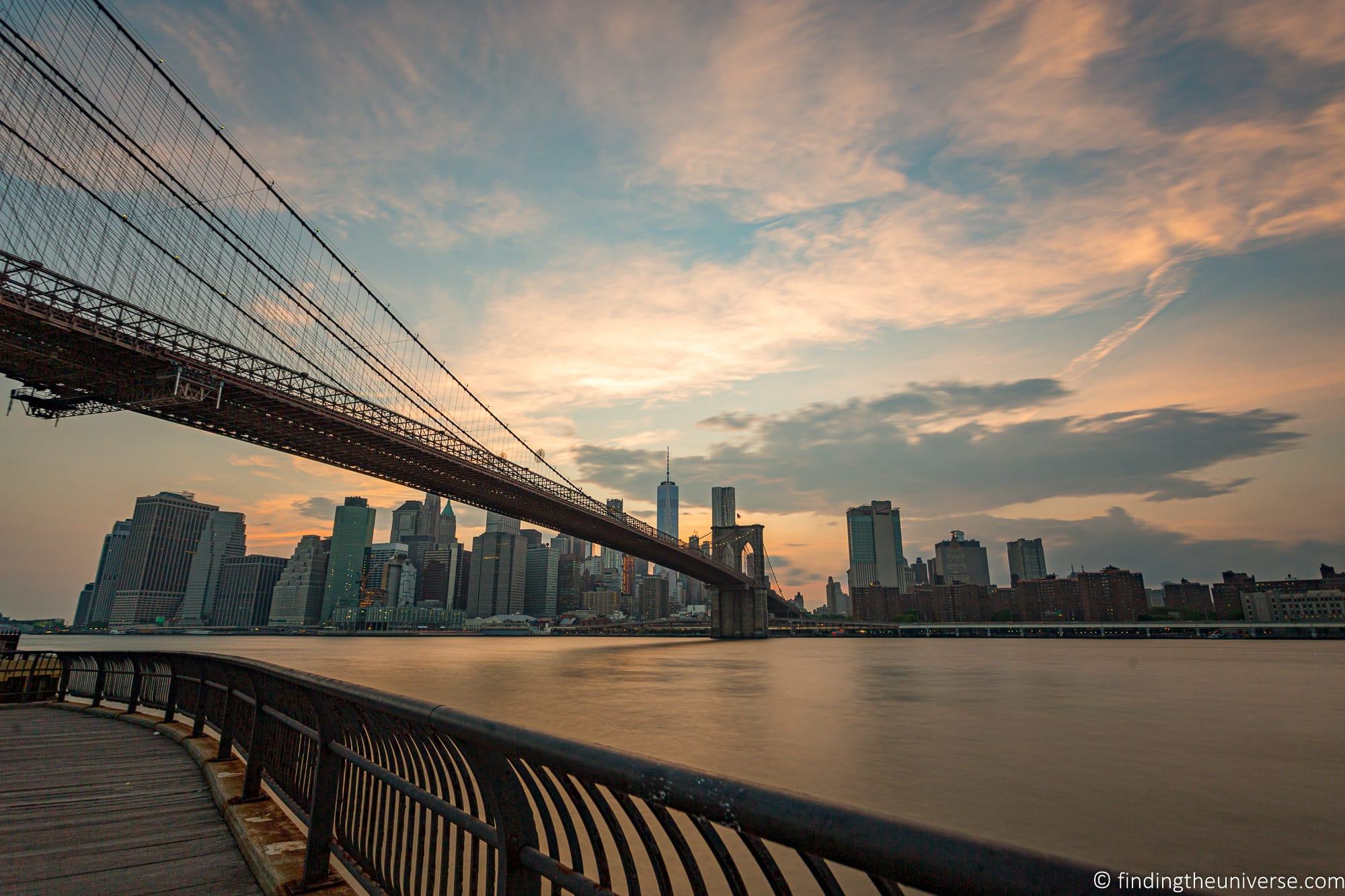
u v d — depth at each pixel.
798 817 1.43
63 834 5.78
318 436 51.62
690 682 64.50
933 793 22.59
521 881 2.41
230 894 4.62
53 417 42.97
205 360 41.59
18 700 14.87
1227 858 17.52
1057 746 30.91
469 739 2.48
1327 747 31.44
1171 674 78.69
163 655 11.04
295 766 5.52
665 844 14.55
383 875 3.74
